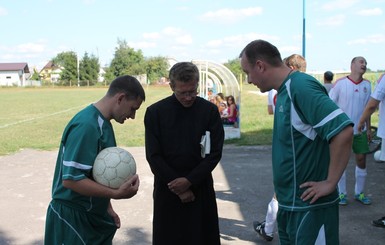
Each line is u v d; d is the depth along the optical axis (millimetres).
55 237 2775
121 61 87062
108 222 2967
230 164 8633
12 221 5438
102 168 2676
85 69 79625
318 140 2502
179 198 3209
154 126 3168
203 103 3238
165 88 64875
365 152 5723
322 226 2553
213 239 3301
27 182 7492
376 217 5293
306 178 2537
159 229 3258
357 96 5648
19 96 43812
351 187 6668
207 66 11820
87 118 2668
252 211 5680
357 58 5652
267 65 2604
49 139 12773
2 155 10141
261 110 21766
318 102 2373
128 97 2750
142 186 7105
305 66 4145
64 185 2588
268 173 7824
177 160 3154
